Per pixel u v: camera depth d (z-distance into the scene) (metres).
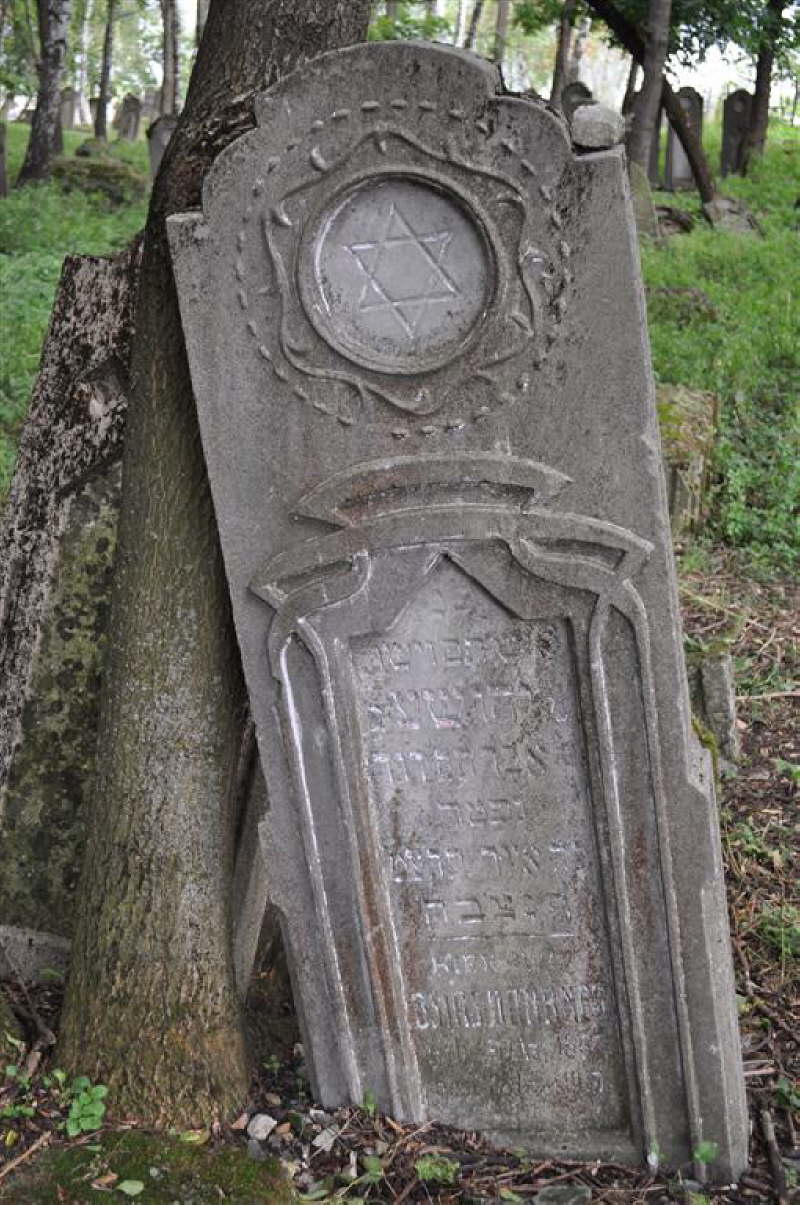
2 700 4.32
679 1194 3.48
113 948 3.62
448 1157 3.57
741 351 10.59
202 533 3.51
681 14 19.30
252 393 3.31
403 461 3.28
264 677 3.49
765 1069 3.93
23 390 8.66
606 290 3.10
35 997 4.14
